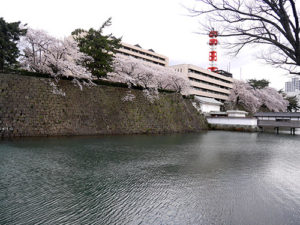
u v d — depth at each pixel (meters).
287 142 20.17
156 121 26.08
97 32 22.86
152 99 26.84
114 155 11.23
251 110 51.97
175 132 27.69
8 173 7.58
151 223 4.44
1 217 4.52
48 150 11.72
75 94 20.19
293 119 31.47
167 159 10.73
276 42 3.91
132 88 26.64
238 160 11.05
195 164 9.83
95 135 19.62
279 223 4.54
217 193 6.24
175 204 5.41
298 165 10.22
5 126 15.38
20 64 18.88
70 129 18.67
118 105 23.27
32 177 7.23
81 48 21.48
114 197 5.77
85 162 9.50
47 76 19.45
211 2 4.18
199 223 4.48
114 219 4.57
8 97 15.95
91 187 6.48
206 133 28.31
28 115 16.61
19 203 5.24
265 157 12.14
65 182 6.86
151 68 29.70
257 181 7.50
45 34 18.22
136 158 10.71
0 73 16.14
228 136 24.88
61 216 4.64
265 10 4.03
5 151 11.05
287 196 6.14
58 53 19.33
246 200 5.78
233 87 55.84
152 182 7.10
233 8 4.09
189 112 32.75
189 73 49.00
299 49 3.46
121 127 22.39
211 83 55.94
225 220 4.62
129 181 7.15
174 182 7.15
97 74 22.00
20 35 18.03
